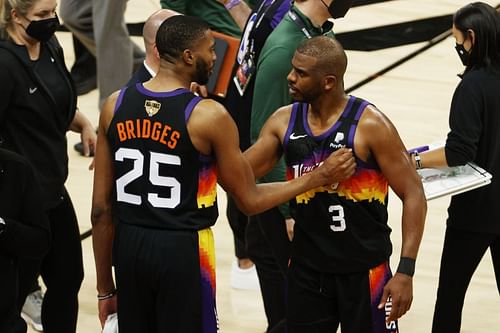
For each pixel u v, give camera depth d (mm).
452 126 11992
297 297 10969
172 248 10172
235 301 15445
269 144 10883
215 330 10641
